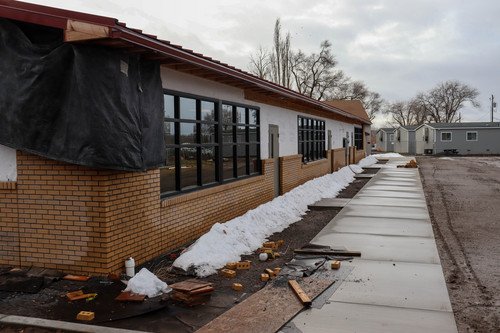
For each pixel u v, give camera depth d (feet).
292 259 24.57
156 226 23.53
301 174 53.78
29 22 18.06
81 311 16.35
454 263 23.94
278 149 45.60
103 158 18.57
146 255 22.72
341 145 87.61
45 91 18.99
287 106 48.70
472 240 29.55
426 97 320.09
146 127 21.38
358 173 86.99
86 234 19.89
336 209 43.01
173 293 18.24
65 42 18.07
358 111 144.77
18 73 19.35
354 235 30.53
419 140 209.67
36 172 20.30
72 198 19.90
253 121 38.93
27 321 15.38
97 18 16.98
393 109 380.58
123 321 15.66
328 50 197.06
